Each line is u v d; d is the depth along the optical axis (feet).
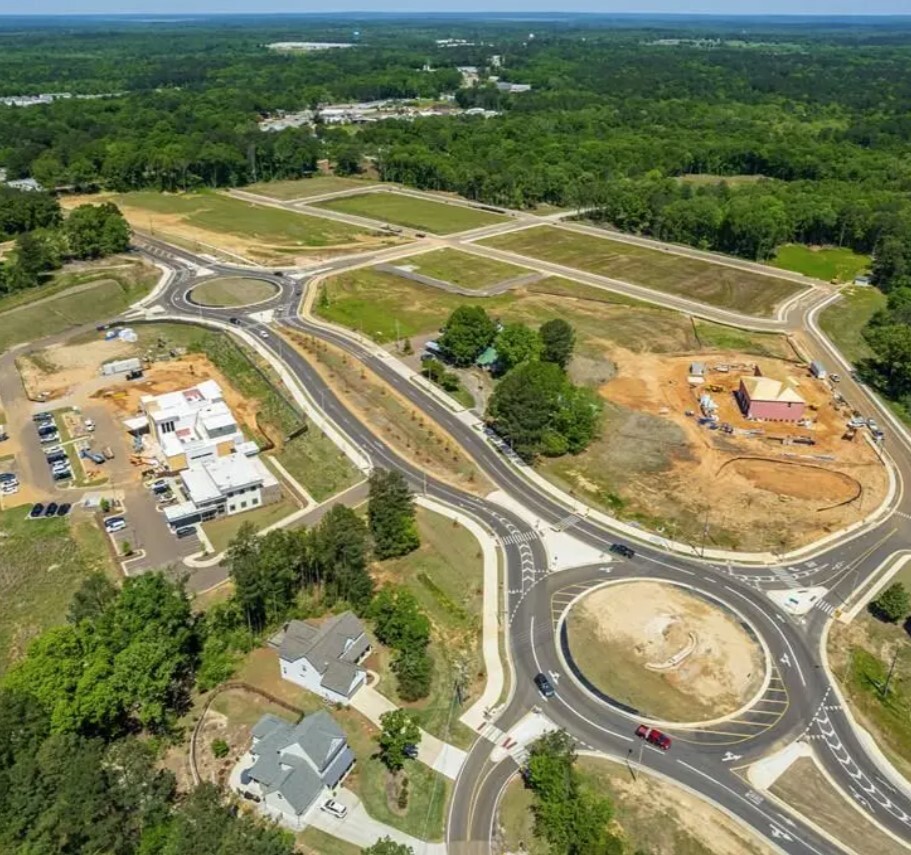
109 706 276.21
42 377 570.87
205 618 339.98
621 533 410.31
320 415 518.37
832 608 361.30
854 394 565.53
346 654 319.06
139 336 639.35
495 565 384.47
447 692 311.68
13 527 409.90
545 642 338.54
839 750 292.81
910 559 394.73
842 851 256.32
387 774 276.62
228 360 595.88
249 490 424.46
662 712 306.76
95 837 235.40
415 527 399.65
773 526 416.46
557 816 252.62
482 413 525.34
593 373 574.56
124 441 490.49
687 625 348.79
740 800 271.90
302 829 257.14
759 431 505.66
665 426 506.89
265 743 271.69
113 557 387.96
